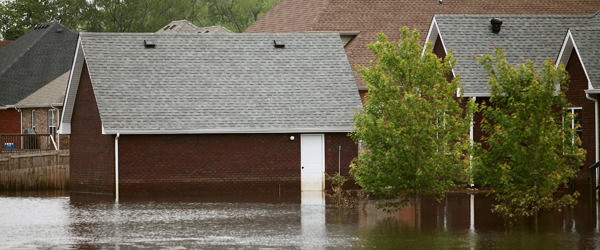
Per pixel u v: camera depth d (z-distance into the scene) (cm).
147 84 3975
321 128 3950
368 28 5231
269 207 3155
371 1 5362
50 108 5753
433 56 2691
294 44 4372
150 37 4222
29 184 4138
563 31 4050
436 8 5403
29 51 7088
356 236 2350
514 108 2534
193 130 3812
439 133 2716
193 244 2211
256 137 3925
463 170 2680
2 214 2941
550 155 2484
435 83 2709
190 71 4097
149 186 3816
